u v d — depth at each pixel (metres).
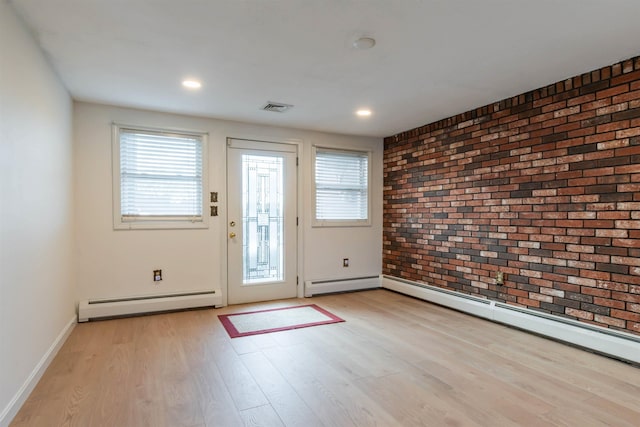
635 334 2.53
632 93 2.55
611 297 2.66
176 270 3.92
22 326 2.02
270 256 4.48
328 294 4.77
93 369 2.46
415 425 1.83
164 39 2.29
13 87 1.91
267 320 3.61
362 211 5.11
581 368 2.49
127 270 3.71
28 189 2.14
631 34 2.22
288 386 2.23
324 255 4.81
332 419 1.88
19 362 1.97
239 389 2.19
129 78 2.92
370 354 2.75
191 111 3.83
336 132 4.81
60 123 2.93
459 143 3.97
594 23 2.09
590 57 2.55
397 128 4.61
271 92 3.26
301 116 4.04
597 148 2.75
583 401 2.06
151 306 3.76
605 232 2.70
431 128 4.34
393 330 3.32
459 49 2.43
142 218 3.79
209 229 4.07
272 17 2.03
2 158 1.77
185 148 3.98
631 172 2.55
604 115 2.71
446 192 4.14
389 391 2.18
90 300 3.55
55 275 2.73
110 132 3.64
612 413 1.94
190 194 4.00
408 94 3.33
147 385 2.23
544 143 3.12
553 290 3.05
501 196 3.50
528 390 2.19
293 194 4.60
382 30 2.18
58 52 2.45
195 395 2.12
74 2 1.87
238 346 2.90
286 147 4.54
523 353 2.76
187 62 2.63
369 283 5.06
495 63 2.65
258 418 1.88
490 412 1.95
